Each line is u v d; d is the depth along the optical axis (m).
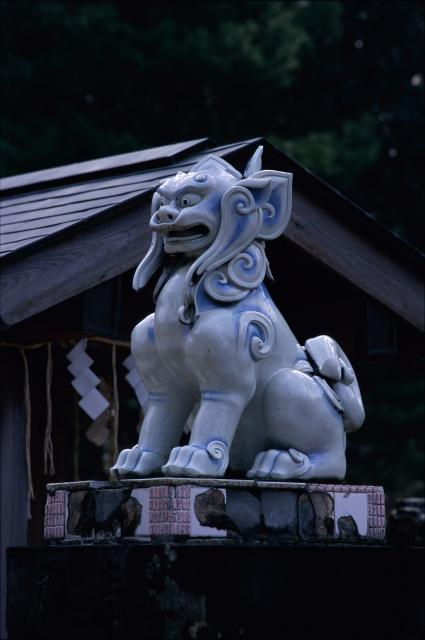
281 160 10.36
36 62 20.80
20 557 6.74
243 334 6.52
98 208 9.52
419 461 21.22
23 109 21.42
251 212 6.67
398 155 25.64
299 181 10.55
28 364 10.94
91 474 20.75
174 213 6.57
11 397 10.05
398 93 25.80
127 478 6.70
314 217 10.72
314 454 6.77
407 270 11.48
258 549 6.21
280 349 6.80
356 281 11.04
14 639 6.71
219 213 6.62
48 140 20.28
